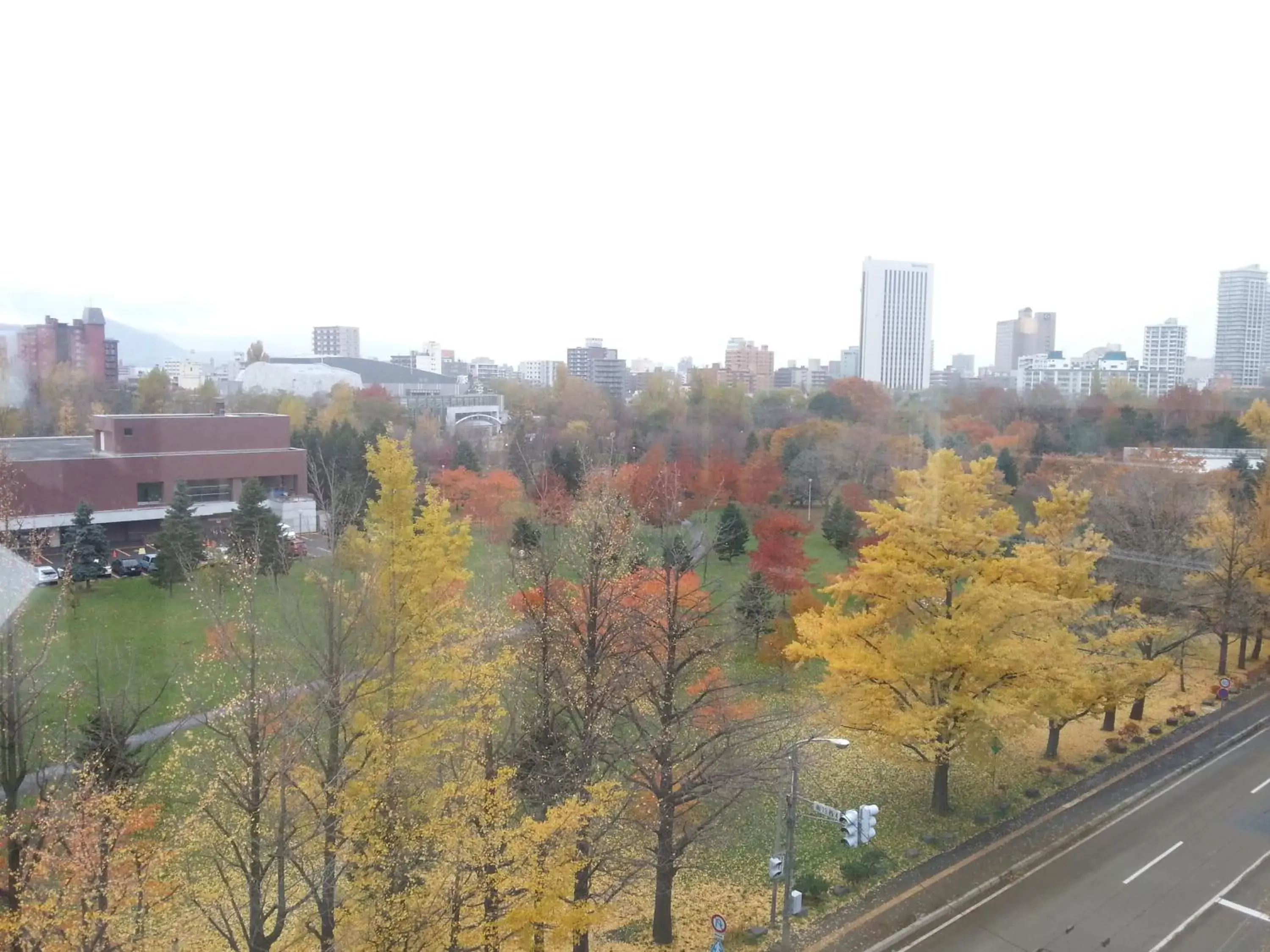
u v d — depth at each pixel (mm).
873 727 23062
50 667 21672
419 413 68312
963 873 21328
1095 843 22875
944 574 23359
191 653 25078
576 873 16844
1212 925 19375
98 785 16125
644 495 39250
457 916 14672
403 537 22578
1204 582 35062
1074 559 27531
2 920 13148
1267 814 24438
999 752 27859
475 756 16391
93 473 37156
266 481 43750
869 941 18734
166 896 14477
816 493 48281
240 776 15242
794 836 20781
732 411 62375
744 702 26031
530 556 23766
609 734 20188
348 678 16719
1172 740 29547
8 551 22484
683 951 18359
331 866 13844
